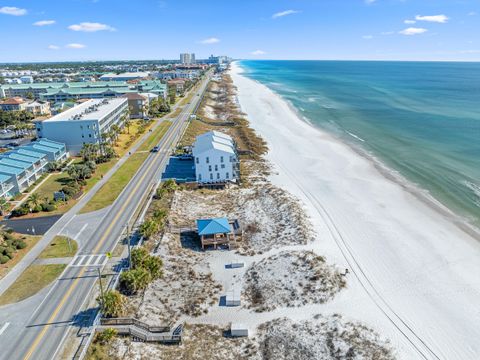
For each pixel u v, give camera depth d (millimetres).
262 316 49500
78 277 54281
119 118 141375
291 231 68375
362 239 67062
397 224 72875
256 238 68562
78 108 135500
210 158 89125
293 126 154500
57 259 58625
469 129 145750
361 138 135625
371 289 53719
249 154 113750
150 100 189125
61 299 49594
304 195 85688
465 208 80312
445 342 44469
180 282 55625
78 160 109750
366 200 83438
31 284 52531
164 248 62594
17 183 83062
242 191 88875
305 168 103875
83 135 113312
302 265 57250
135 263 55688
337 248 63781
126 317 45844
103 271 55750
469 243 66625
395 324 47031
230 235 68062
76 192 83125
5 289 51406
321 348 43125
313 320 47625
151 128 146250
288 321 47750
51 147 105938
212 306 51469
